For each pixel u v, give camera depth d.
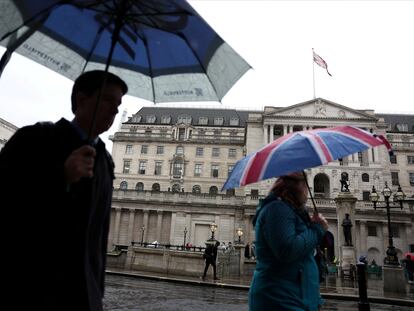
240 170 3.44
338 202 29.52
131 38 3.04
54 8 2.81
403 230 50.22
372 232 51.16
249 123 65.62
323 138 3.29
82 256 2.24
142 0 2.58
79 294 2.22
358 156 59.75
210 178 70.38
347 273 25.30
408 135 74.38
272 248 2.99
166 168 71.38
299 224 3.17
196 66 3.01
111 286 13.93
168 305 10.15
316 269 3.28
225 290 15.44
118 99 2.69
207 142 72.31
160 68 3.15
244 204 52.12
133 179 71.19
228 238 52.00
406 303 13.55
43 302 2.07
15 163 2.12
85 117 2.58
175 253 22.50
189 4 2.43
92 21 2.98
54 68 3.04
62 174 2.17
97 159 2.54
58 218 2.15
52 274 2.12
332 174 57.56
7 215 2.01
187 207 53.81
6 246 2.01
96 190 2.46
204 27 2.61
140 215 54.84
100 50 3.17
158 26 2.80
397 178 67.31
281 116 62.72
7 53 2.80
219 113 83.38
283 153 3.17
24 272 2.05
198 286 16.59
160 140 72.62
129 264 23.70
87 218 2.28
